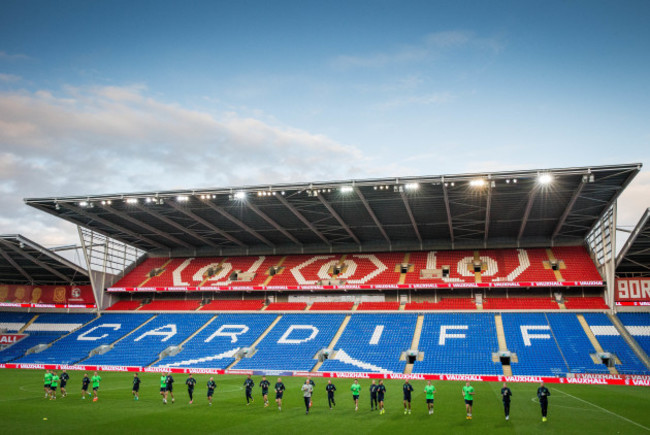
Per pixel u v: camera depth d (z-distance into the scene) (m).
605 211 54.41
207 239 73.19
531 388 41.38
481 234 66.00
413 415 30.30
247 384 34.88
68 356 61.22
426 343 54.41
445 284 60.97
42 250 65.06
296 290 68.69
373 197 53.12
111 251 75.12
